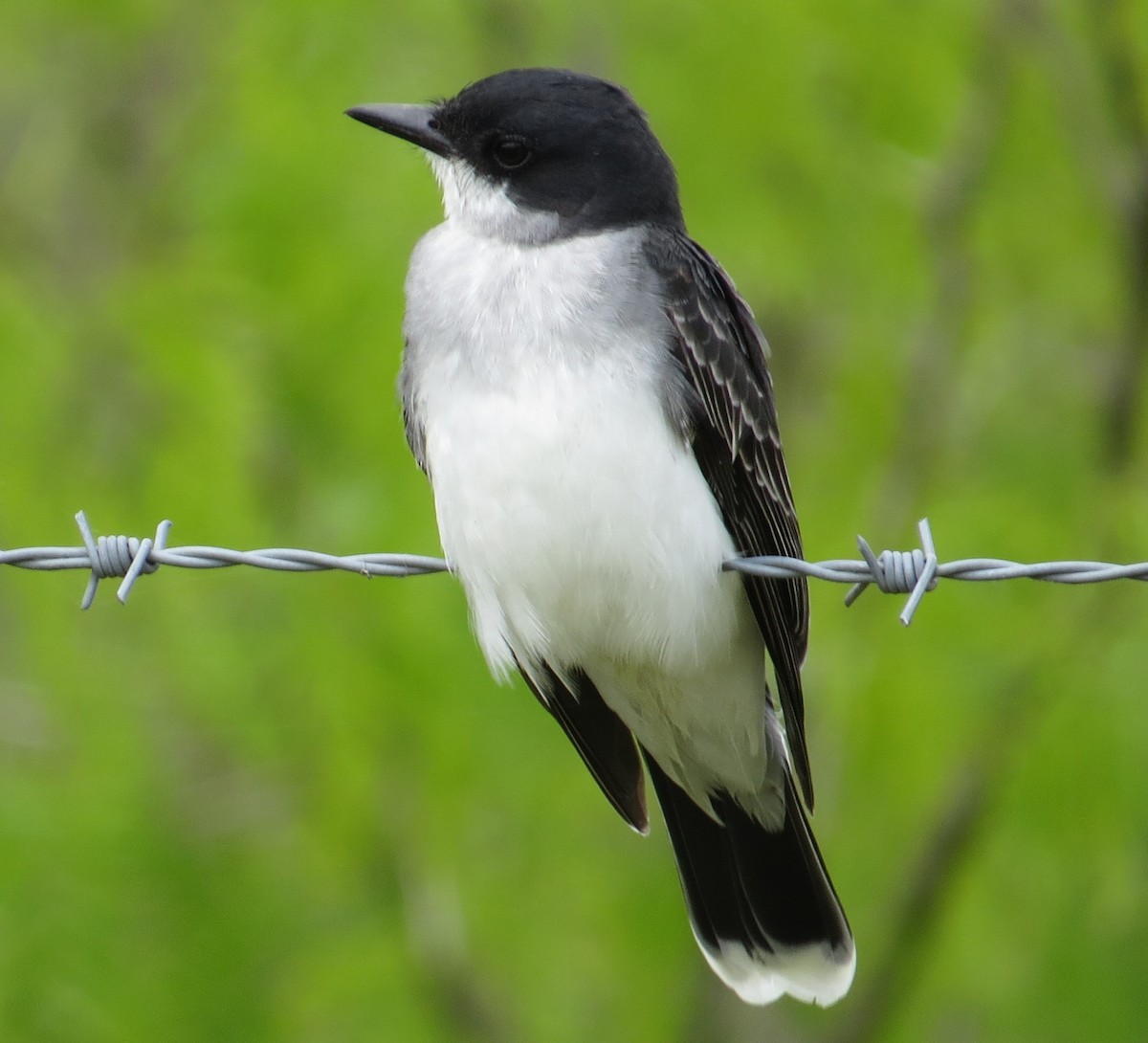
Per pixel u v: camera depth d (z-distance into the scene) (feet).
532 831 38.17
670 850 39.17
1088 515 36.86
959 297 41.39
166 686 37.04
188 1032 36.86
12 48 45.65
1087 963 36.68
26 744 38.52
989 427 41.32
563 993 39.24
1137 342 39.27
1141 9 39.47
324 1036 38.47
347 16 39.11
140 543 23.66
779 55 39.06
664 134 39.11
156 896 37.29
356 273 37.52
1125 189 39.75
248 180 38.32
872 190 40.34
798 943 25.54
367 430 37.06
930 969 37.99
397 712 35.35
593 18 39.68
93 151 46.06
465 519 24.34
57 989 35.19
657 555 24.18
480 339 24.16
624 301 24.20
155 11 43.37
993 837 36.11
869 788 37.19
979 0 40.73
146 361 36.27
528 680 26.37
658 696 25.79
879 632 36.52
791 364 43.47
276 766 37.63
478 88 26.35
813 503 39.96
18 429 36.19
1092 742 34.27
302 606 35.68
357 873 38.52
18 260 42.24
